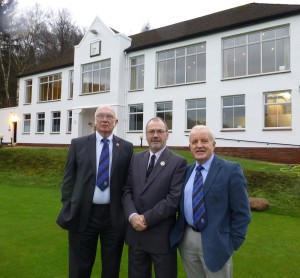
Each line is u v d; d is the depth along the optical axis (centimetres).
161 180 301
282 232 568
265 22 1567
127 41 2127
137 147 1883
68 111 2472
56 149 1516
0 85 4047
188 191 291
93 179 331
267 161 1511
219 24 1795
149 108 1977
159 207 288
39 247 475
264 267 415
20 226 583
